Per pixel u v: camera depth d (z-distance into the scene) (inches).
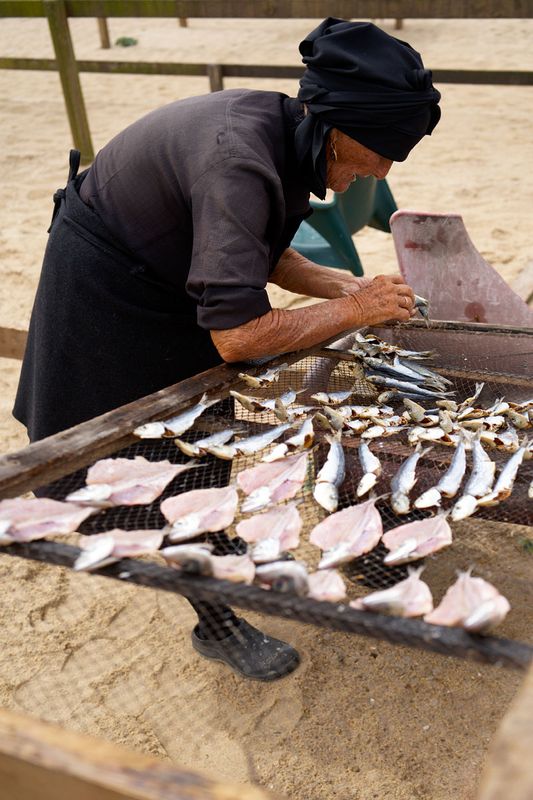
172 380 97.2
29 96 402.0
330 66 81.4
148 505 80.0
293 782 85.8
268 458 80.8
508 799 38.3
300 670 99.3
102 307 91.0
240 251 81.7
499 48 428.8
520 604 102.7
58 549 63.6
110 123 352.5
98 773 44.3
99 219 90.4
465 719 92.0
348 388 109.2
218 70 280.1
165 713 94.3
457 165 289.4
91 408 95.2
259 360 97.9
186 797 42.6
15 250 231.3
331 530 70.6
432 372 105.7
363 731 91.3
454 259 130.6
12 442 150.6
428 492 78.4
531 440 88.3
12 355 142.1
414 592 58.8
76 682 98.6
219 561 62.6
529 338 113.0
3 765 46.4
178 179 84.6
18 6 296.7
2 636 105.7
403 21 501.0
